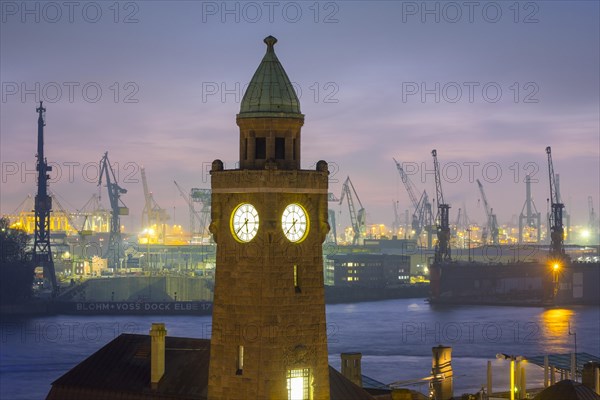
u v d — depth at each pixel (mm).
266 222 86562
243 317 87312
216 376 88625
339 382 115812
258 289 86750
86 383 127312
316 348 88312
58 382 129125
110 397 124750
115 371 127312
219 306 88750
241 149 89312
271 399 86375
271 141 88125
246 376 87062
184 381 121375
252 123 88250
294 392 87750
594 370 138625
